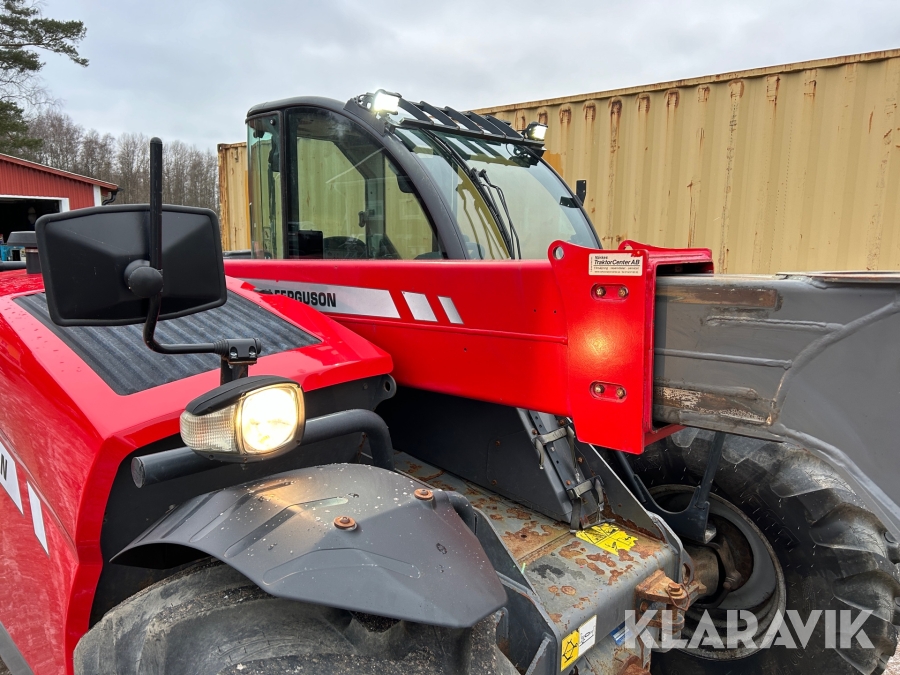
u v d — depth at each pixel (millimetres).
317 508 1037
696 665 2062
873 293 1014
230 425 973
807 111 4754
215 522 1040
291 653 917
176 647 960
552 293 1399
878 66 4488
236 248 7645
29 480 1554
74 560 1301
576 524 1688
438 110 2229
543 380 1445
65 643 1312
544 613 1303
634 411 1273
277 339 1612
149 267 894
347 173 2084
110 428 1204
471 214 2020
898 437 1006
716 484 1967
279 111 2262
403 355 1726
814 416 1089
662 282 1246
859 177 4645
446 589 939
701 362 1209
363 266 1786
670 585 1529
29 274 2281
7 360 1625
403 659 937
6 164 15781
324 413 1521
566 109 5688
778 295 1105
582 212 2484
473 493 1830
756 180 4988
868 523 1746
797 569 1838
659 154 5320
